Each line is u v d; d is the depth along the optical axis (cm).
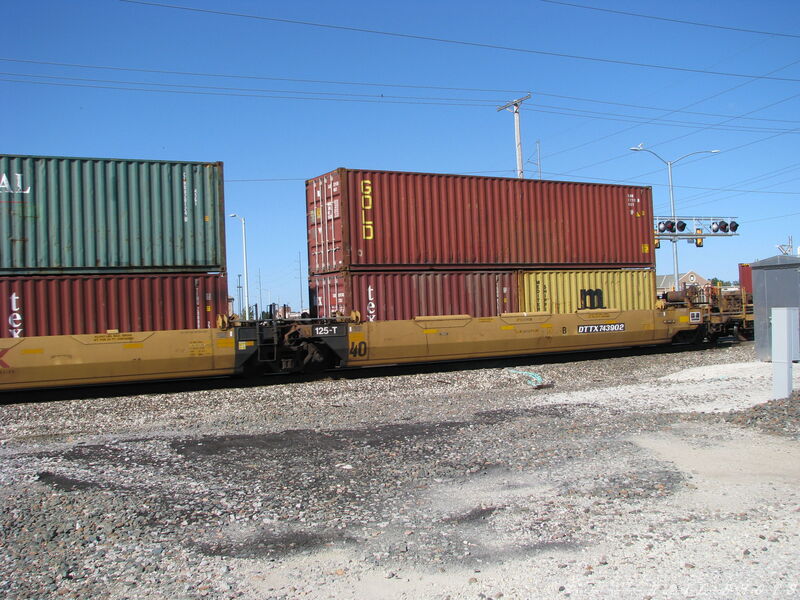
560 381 1480
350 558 485
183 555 494
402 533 532
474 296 1712
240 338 1403
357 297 1571
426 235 1667
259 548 507
